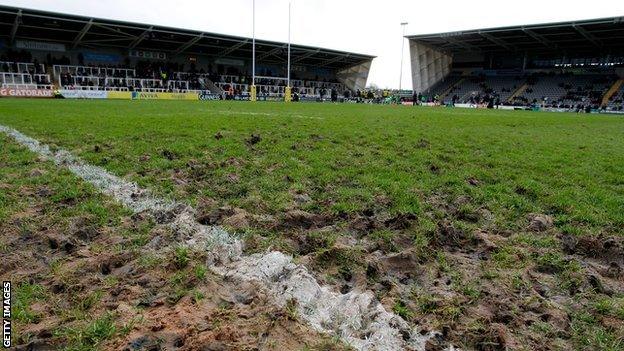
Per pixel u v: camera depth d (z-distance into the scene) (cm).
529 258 425
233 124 1555
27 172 719
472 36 6162
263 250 421
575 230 502
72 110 2205
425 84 7719
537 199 639
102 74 5281
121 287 338
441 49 7369
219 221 497
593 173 834
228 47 6025
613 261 426
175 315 299
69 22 4403
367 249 435
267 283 354
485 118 2606
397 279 380
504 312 325
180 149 950
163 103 3588
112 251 406
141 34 5072
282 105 3862
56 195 582
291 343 275
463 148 1117
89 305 314
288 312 308
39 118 1669
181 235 445
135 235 447
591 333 303
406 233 479
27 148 953
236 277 362
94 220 488
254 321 296
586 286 371
